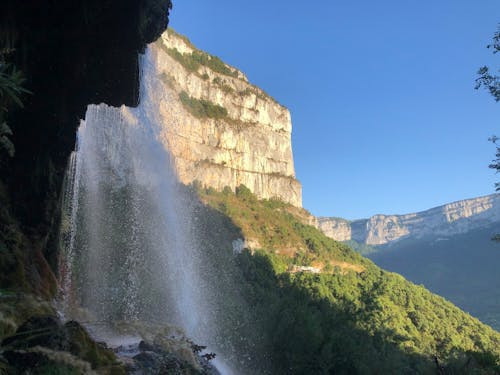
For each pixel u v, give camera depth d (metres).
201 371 12.10
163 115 124.56
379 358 39.78
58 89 14.59
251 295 63.56
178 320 39.50
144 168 79.44
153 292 40.56
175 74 149.62
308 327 36.41
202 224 99.69
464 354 20.38
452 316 102.12
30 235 14.87
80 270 32.22
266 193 172.12
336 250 138.38
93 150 61.88
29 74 13.41
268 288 75.00
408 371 45.66
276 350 37.06
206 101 166.00
